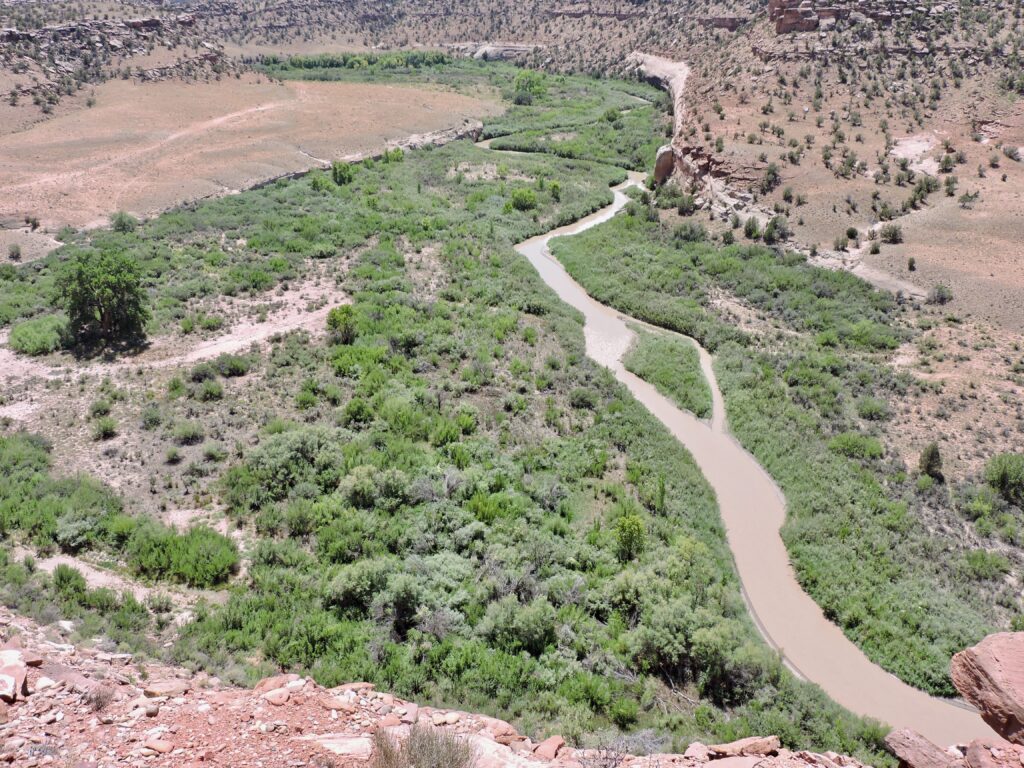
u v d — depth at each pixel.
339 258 57.84
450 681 20.19
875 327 45.19
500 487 31.34
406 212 69.19
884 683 24.28
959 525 29.89
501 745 12.11
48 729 10.58
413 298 50.28
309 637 20.84
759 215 60.97
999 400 36.88
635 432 37.22
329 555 25.50
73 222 62.91
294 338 43.34
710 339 47.22
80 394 36.00
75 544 24.08
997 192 56.66
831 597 27.42
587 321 51.50
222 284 50.75
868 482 32.62
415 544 26.62
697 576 26.72
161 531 25.39
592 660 22.19
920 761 9.95
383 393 37.59
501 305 51.44
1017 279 47.22
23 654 12.12
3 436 31.75
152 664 17.08
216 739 10.99
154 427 33.31
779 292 52.19
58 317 43.50
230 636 20.19
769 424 38.06
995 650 10.31
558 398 40.12
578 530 29.55
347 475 30.00
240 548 25.52
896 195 59.16
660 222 65.94
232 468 29.97
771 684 22.72
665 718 20.31
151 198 69.44
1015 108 64.44
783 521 32.19
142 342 42.06
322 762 10.48
